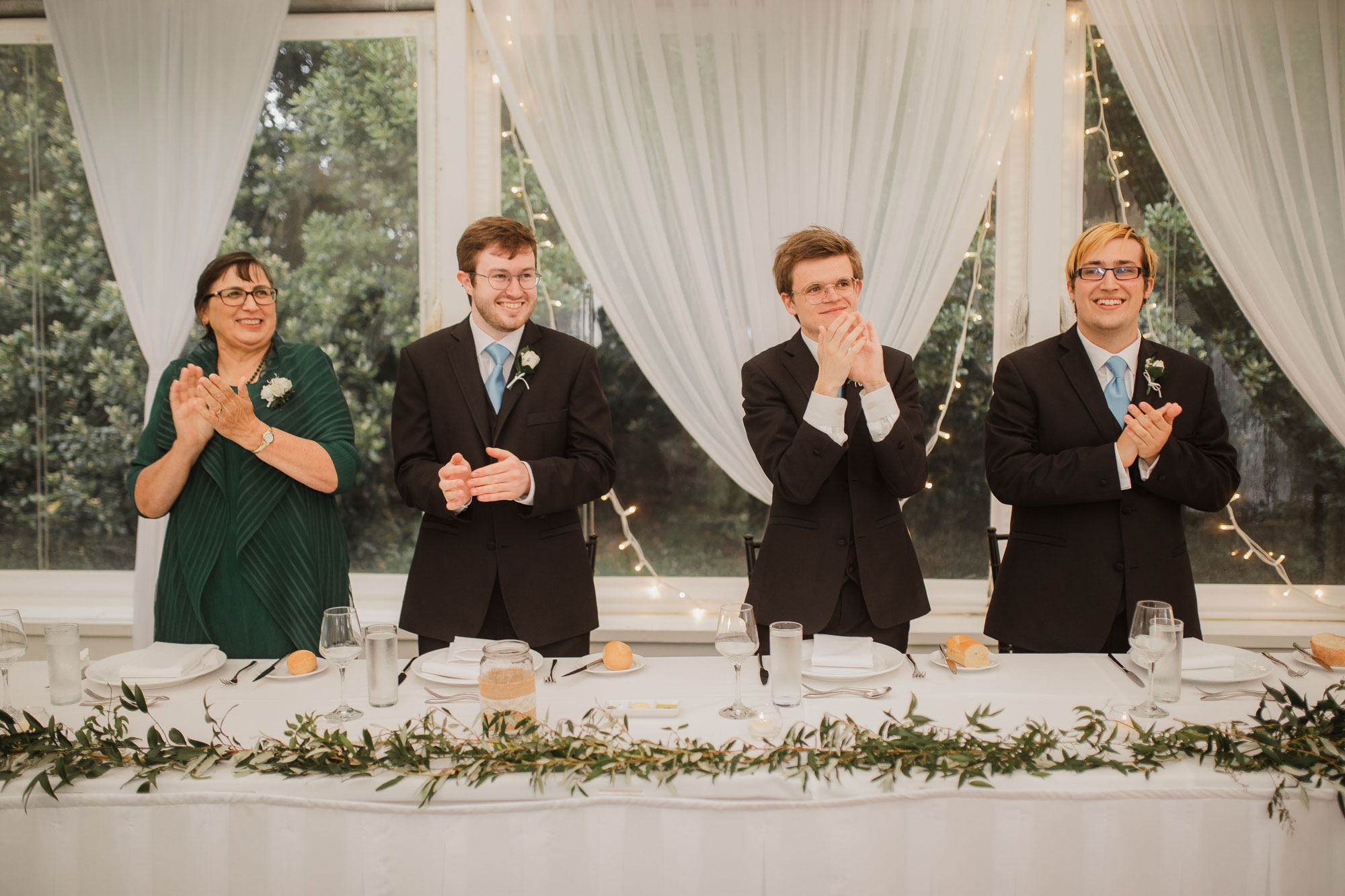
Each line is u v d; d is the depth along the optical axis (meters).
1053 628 2.10
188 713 1.57
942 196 2.77
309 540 2.21
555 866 1.32
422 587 2.12
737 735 1.44
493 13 2.89
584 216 2.83
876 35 2.77
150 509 2.18
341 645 1.50
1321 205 2.84
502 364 2.20
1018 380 2.20
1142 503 2.08
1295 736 1.36
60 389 3.13
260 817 1.33
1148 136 2.81
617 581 3.12
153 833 1.33
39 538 3.17
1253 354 2.96
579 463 2.11
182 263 2.88
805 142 2.78
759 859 1.32
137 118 2.89
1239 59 2.80
